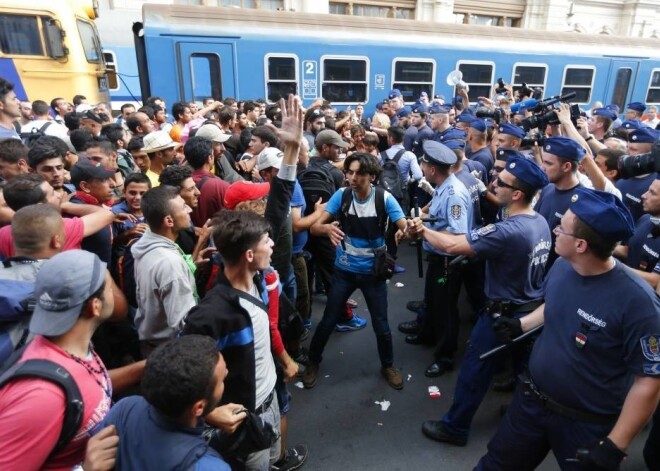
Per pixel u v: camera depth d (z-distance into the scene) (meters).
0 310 1.46
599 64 12.30
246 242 1.63
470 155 4.92
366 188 2.88
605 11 21.11
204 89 8.67
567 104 3.64
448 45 10.47
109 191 2.84
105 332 2.36
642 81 13.09
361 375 3.34
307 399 3.07
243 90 8.93
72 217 2.55
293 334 2.22
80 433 1.23
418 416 2.92
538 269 2.37
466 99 8.23
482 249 2.29
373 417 2.90
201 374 1.09
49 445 1.13
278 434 1.91
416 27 10.34
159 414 1.11
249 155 3.96
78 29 7.44
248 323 1.64
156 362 1.10
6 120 4.00
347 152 5.43
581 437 1.62
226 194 2.62
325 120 5.65
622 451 1.44
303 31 9.16
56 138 3.01
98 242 2.50
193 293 2.02
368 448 2.63
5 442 1.08
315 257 4.00
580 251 1.52
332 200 3.04
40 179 2.35
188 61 8.45
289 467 2.44
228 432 1.43
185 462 1.06
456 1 18.05
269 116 6.36
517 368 2.50
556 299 1.68
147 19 8.18
